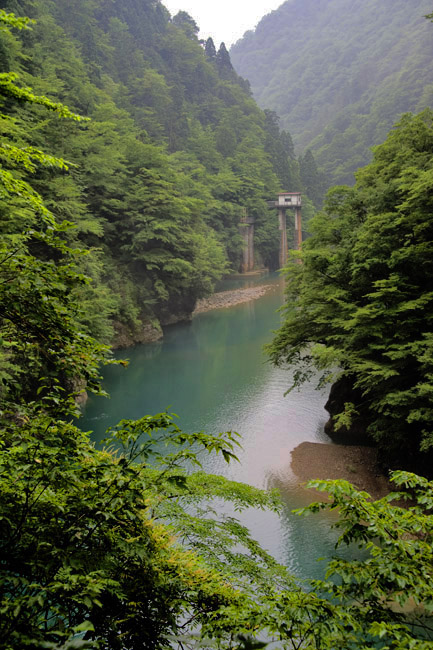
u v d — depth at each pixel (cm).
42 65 4900
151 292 4622
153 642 373
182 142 9519
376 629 300
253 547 575
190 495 593
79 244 3095
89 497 401
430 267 1739
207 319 5400
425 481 391
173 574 419
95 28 10975
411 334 1719
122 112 6706
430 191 1664
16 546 353
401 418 1641
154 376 3272
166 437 396
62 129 3706
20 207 1791
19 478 385
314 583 369
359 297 2048
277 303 6062
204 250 5322
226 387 2986
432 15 1992
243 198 9000
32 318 405
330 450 2038
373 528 355
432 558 353
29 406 415
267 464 1934
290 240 10481
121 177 4631
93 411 2550
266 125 14388
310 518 1522
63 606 320
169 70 12425
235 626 354
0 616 281
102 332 2778
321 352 1800
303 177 13812
